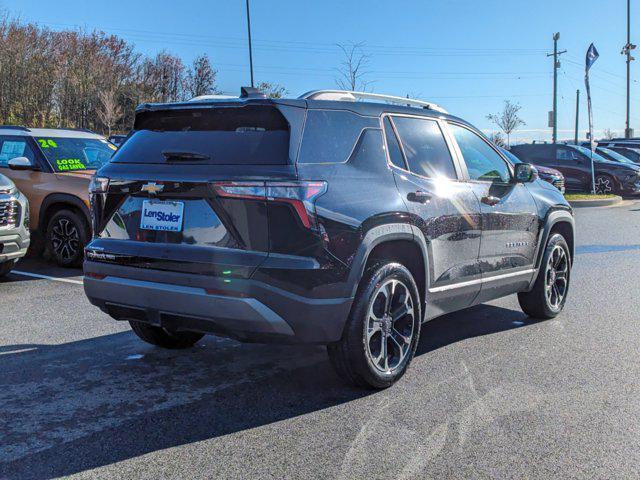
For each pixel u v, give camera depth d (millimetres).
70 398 3875
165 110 4008
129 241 3855
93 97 41562
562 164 21844
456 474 2965
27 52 39250
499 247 5047
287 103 3695
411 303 4125
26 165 8211
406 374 4344
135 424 3496
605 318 5949
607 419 3596
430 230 4242
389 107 4328
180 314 3617
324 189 3574
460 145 4895
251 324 3441
